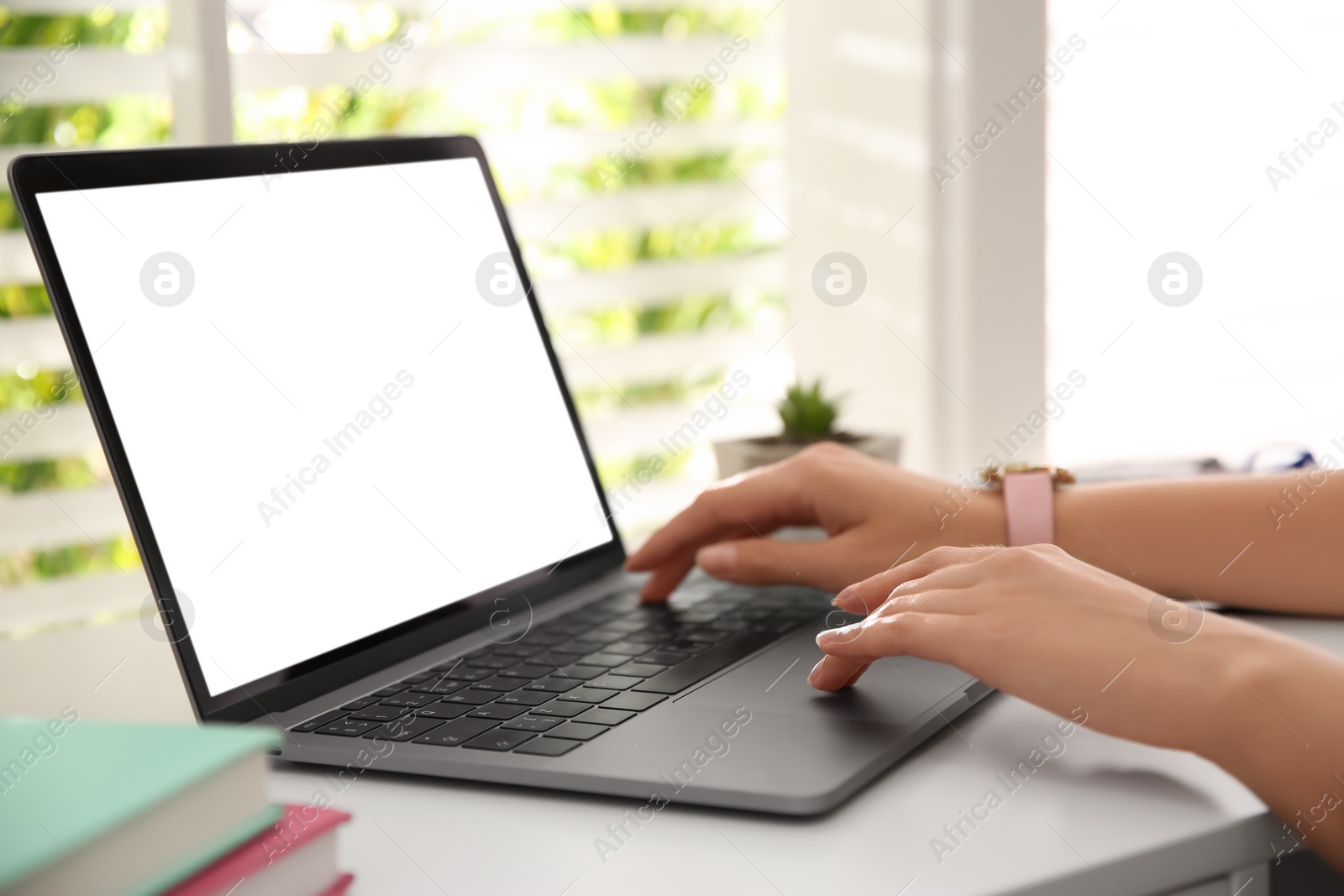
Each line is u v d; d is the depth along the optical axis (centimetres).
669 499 154
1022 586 64
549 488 95
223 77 108
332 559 75
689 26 247
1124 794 56
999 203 136
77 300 67
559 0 147
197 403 71
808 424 119
